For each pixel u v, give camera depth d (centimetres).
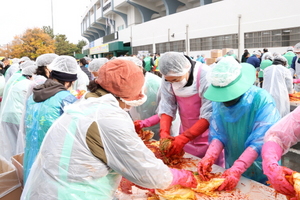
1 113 350
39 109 212
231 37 1495
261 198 176
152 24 2370
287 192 152
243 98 200
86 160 128
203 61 1252
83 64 791
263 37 1305
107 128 126
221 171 212
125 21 3256
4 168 249
